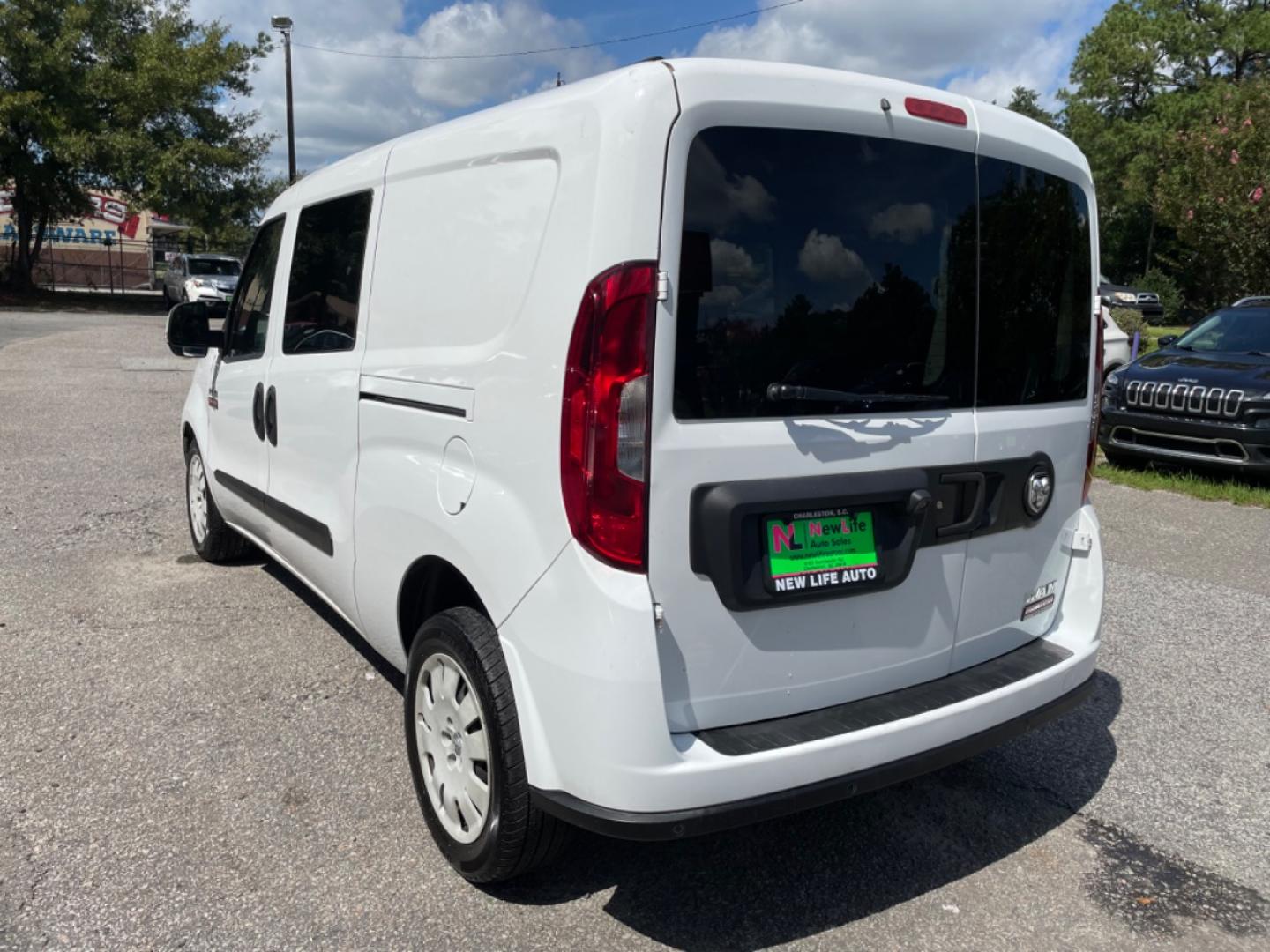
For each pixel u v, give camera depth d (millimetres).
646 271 2271
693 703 2480
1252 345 9609
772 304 2465
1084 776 3682
